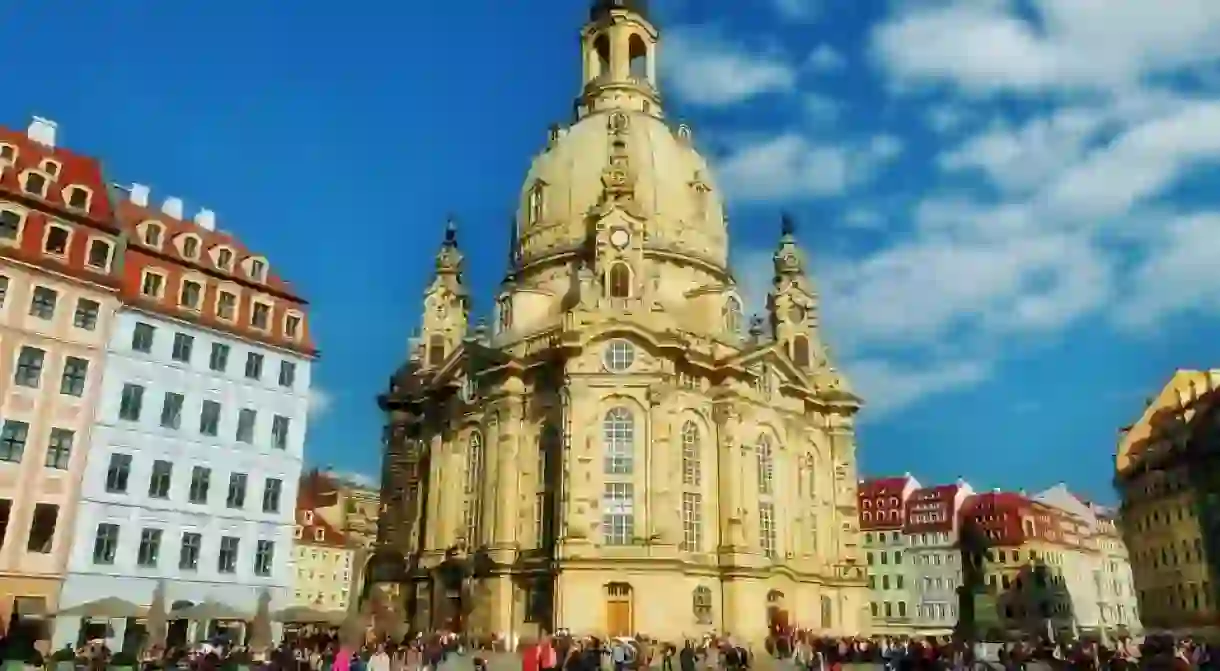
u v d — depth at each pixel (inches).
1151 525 4515.3
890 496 5890.8
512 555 2992.1
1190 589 4037.9
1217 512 3811.5
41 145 2778.1
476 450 3277.6
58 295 2608.3
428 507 3415.4
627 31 4180.6
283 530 3004.4
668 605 2800.2
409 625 3292.3
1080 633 3353.8
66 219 2667.3
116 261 2768.2
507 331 3420.3
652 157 3718.0
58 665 1787.6
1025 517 5442.9
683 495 3024.1
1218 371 4813.0
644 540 2866.6
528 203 3843.5
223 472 2888.8
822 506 3656.5
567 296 3346.5
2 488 2416.3
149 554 2679.6
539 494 3051.2
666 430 2984.7
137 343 2770.7
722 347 3257.9
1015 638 3102.9
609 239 3272.6
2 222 2539.4
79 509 2551.7
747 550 3038.9
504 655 2652.6
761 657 2800.2
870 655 2536.9
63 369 2588.6
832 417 3811.5
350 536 5762.8
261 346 3068.4
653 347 3048.7
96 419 2630.4
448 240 4202.8
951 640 3105.3
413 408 3774.6
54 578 2468.0
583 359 3046.3
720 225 3846.0
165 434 2775.6
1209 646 2586.1
